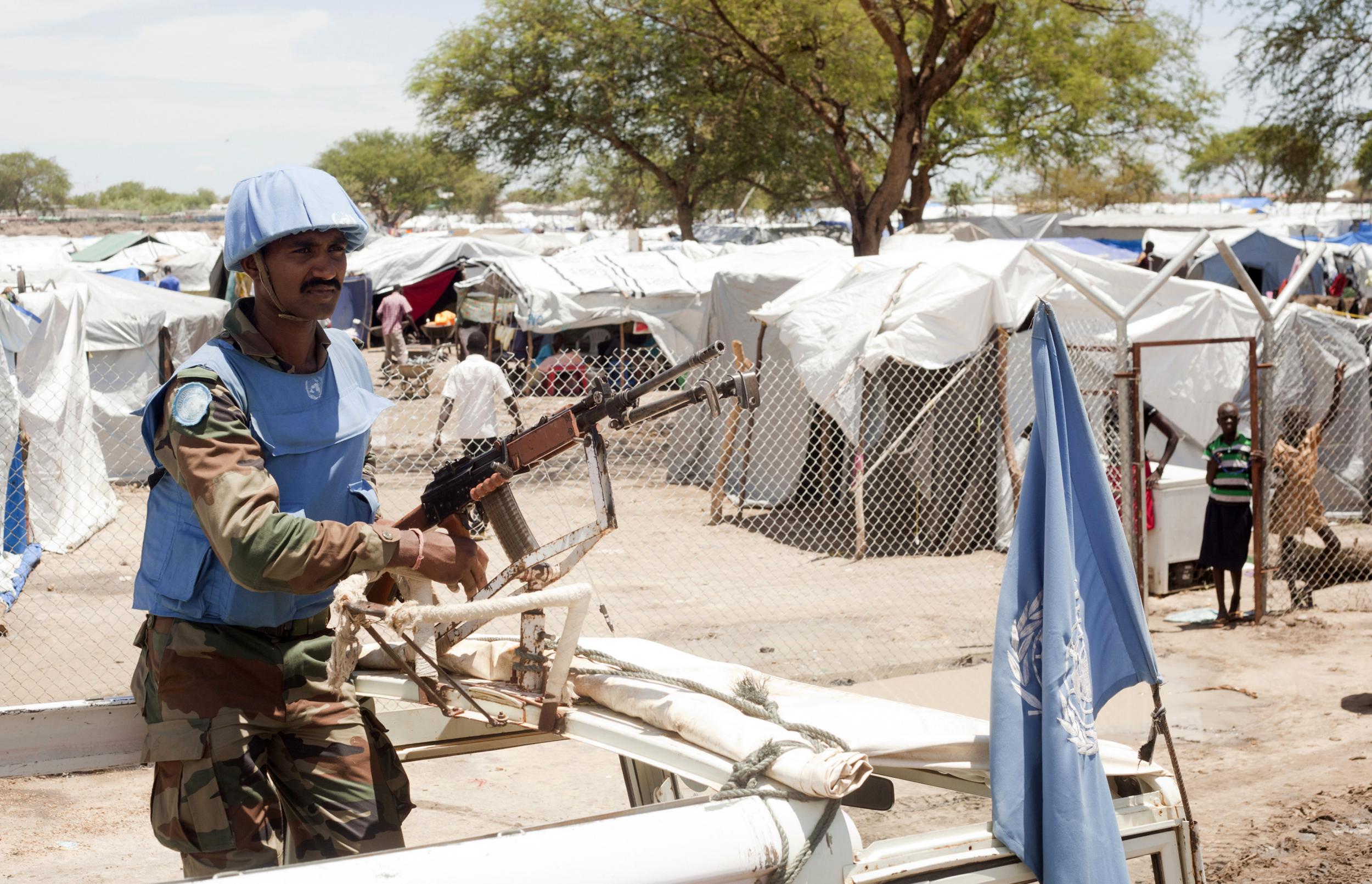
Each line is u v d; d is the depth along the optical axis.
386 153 94.81
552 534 11.77
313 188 2.51
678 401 2.39
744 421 13.37
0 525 9.98
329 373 2.70
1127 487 8.35
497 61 29.06
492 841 1.84
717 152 28.39
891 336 10.95
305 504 2.61
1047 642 2.26
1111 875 2.15
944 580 10.16
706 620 8.70
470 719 3.06
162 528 2.58
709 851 1.86
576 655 2.59
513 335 24.16
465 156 30.41
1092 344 11.27
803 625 8.53
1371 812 5.37
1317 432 9.73
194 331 14.53
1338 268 27.33
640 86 28.33
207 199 146.38
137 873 4.56
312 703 2.66
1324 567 10.40
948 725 2.36
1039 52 29.61
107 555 11.07
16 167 119.19
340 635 2.43
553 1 28.88
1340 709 6.94
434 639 2.84
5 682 7.16
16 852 4.72
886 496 11.61
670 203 49.44
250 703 2.57
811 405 12.51
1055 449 2.39
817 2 19.39
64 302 11.66
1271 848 4.98
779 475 12.94
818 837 1.95
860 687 4.18
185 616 2.55
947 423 11.38
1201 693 7.24
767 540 11.78
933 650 7.81
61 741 2.92
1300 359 12.20
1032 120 33.00
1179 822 2.38
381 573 2.63
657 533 12.07
